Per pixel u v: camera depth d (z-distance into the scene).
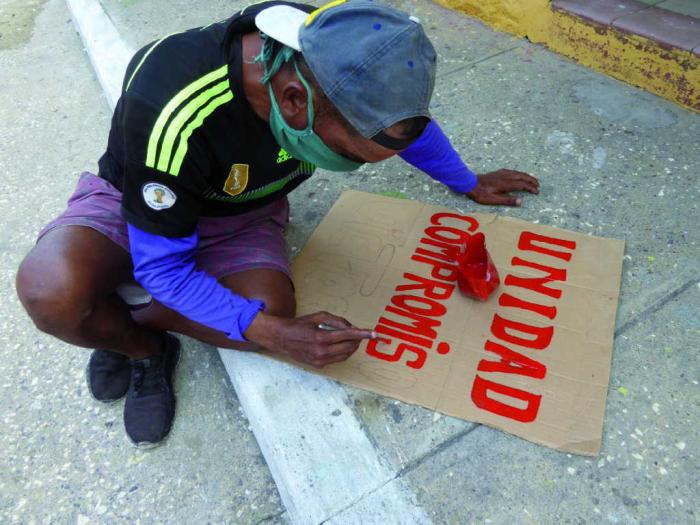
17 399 1.50
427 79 0.82
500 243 1.55
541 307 1.38
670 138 1.79
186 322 1.34
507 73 2.17
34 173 2.25
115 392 1.44
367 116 0.81
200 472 1.32
